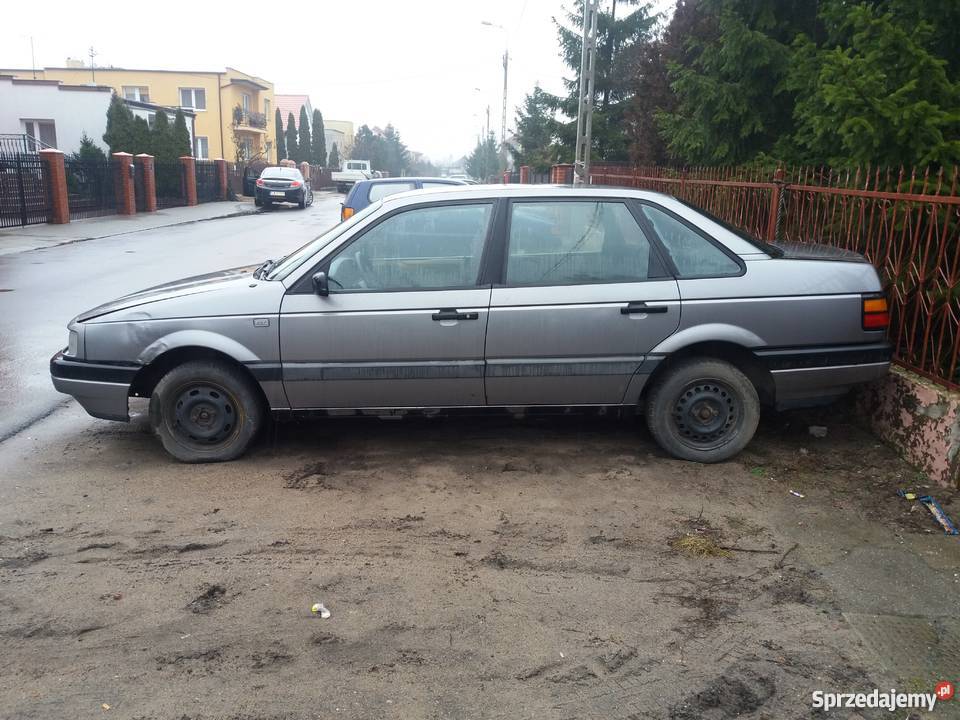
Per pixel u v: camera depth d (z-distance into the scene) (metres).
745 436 4.73
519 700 2.74
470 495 4.37
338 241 4.65
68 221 22.34
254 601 3.34
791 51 8.95
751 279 4.57
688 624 3.19
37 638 3.08
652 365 4.60
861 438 5.09
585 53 16.62
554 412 4.80
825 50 7.92
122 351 4.67
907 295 4.93
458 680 2.84
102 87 30.77
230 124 50.84
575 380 4.64
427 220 4.67
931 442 4.50
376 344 4.58
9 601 3.33
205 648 3.02
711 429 4.73
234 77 51.06
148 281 12.16
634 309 4.53
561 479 4.57
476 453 4.98
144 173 27.75
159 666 2.91
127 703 2.71
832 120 6.50
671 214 4.67
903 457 4.75
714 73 9.98
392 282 4.64
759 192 7.09
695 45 10.70
